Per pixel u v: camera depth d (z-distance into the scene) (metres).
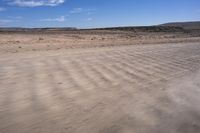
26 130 3.99
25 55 12.27
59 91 6.03
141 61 10.55
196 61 10.66
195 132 3.87
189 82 7.05
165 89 6.32
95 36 36.09
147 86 6.61
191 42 22.64
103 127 4.08
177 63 10.14
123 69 8.77
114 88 6.38
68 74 7.82
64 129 4.02
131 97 5.66
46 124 4.20
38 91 6.01
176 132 3.88
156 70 8.72
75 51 14.30
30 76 7.51
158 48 16.36
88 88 6.34
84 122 4.28
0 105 5.07
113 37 33.62
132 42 22.98
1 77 7.37
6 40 22.88
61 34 40.19
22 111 4.77
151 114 4.62
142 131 3.92
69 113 4.68
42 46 18.23
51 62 9.98
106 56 11.97
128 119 4.40
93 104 5.18
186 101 5.37
